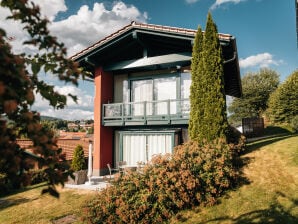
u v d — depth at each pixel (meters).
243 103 43.88
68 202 10.67
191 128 11.53
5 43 2.11
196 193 8.09
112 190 8.16
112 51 15.11
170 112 14.66
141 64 14.35
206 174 8.41
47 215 9.52
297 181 8.38
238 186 8.77
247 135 23.66
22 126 2.17
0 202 11.57
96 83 15.48
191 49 14.03
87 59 14.74
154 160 8.88
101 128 15.17
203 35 11.94
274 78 45.16
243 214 7.22
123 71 16.11
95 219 7.70
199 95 11.38
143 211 7.43
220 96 11.02
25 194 12.44
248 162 10.47
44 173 2.27
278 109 27.34
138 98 15.68
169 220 7.59
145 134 14.90
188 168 8.49
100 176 14.63
